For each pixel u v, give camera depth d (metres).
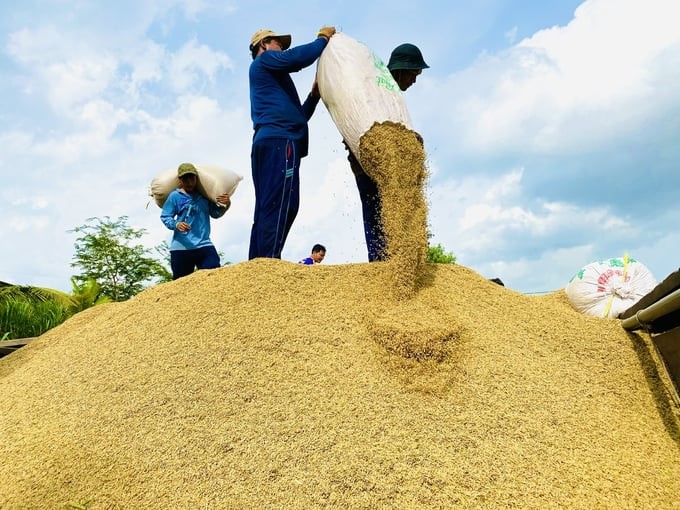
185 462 2.56
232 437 2.67
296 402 2.85
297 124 4.51
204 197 5.70
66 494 2.53
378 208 4.72
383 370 3.09
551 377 3.21
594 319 3.90
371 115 4.17
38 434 2.93
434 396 2.94
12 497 2.58
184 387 2.99
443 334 3.20
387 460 2.54
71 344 3.90
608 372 3.36
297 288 3.72
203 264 5.56
